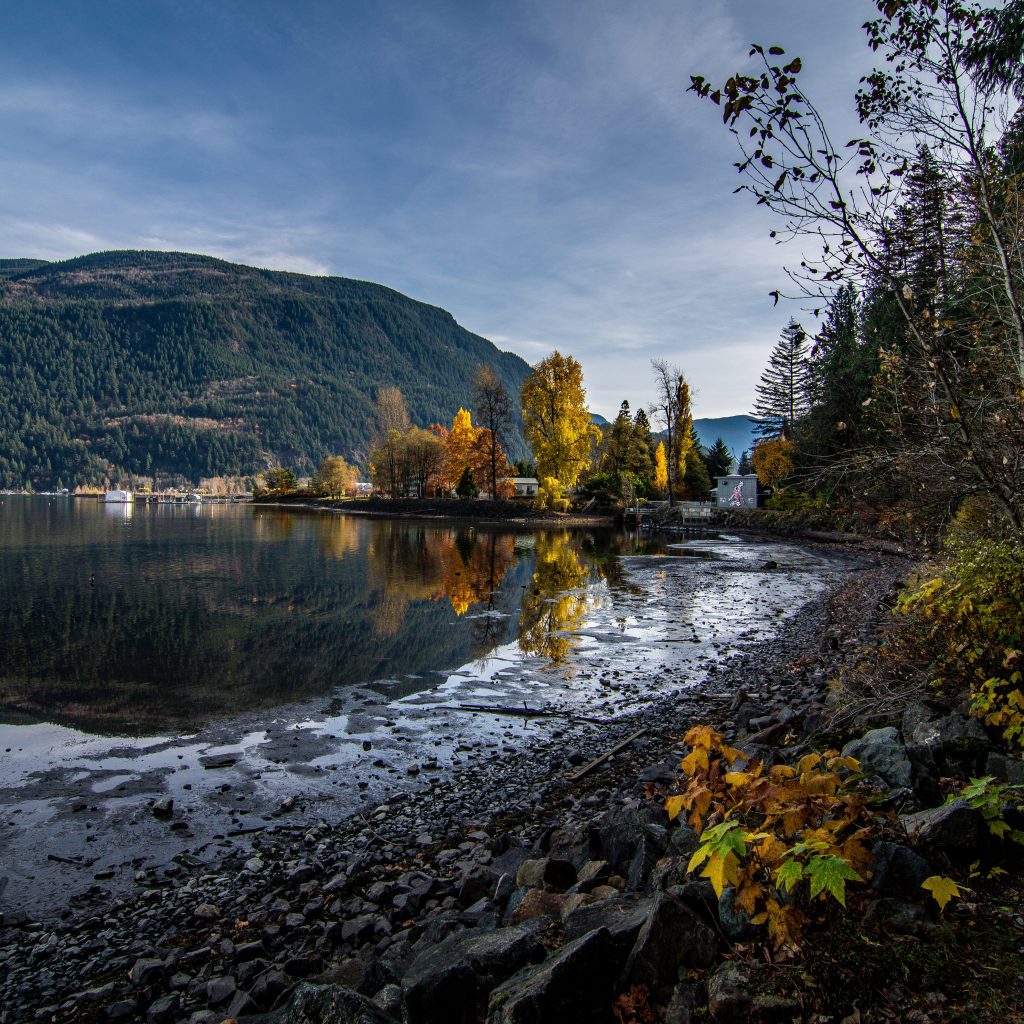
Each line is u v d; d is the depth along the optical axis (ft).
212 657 45.29
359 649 47.60
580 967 9.87
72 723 32.40
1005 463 15.93
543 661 44.39
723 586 78.84
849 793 9.95
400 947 13.87
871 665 26.73
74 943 15.97
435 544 138.10
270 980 13.50
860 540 121.80
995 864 11.09
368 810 23.16
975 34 14.84
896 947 9.05
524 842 19.33
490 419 256.93
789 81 13.46
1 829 21.84
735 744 24.79
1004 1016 7.77
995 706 16.79
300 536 156.76
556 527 203.10
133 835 21.43
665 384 217.56
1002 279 15.19
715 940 9.96
